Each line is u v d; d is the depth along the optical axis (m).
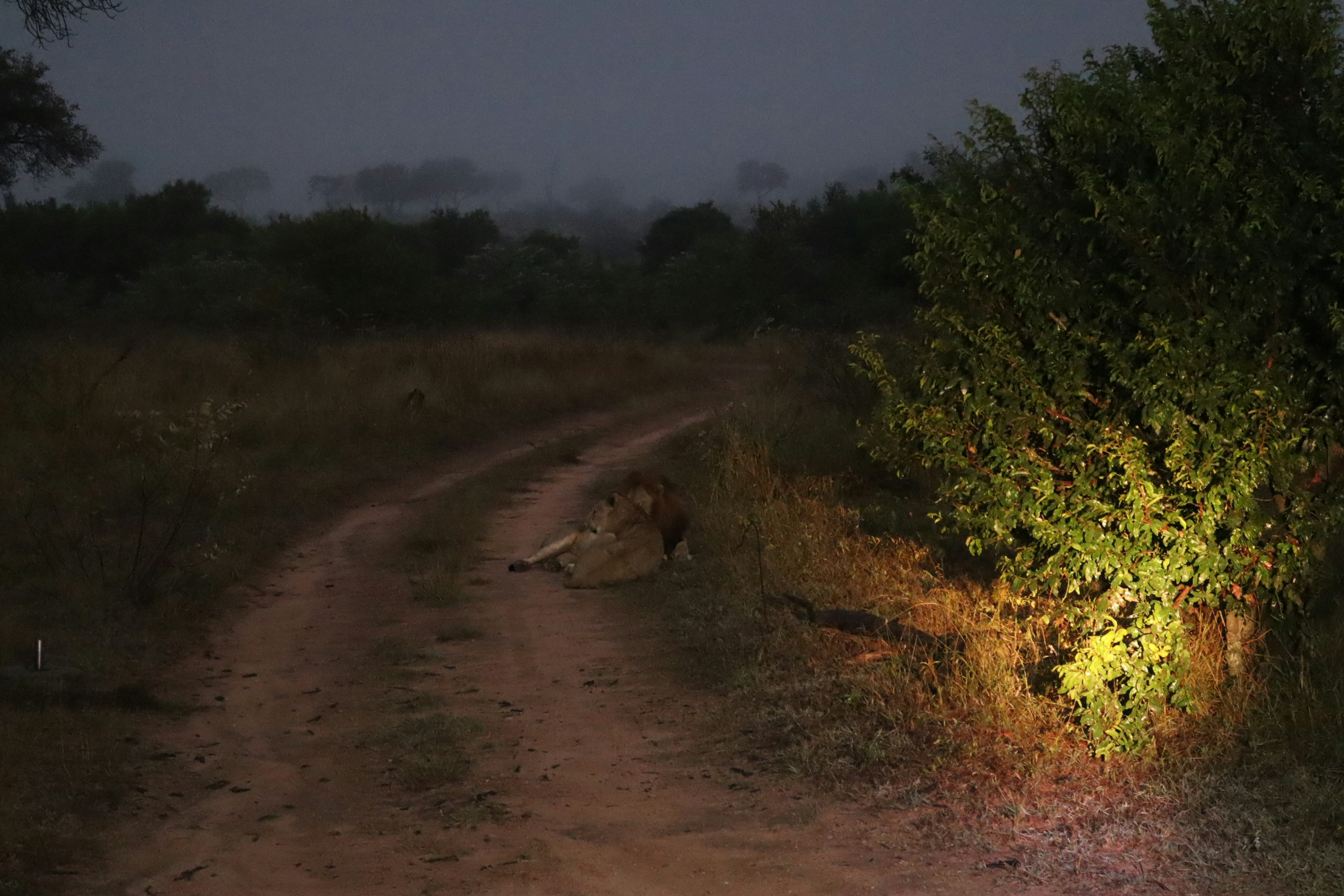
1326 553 6.19
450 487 14.95
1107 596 5.49
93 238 48.66
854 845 4.70
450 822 5.11
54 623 8.16
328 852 4.82
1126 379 5.30
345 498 14.00
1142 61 5.97
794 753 5.69
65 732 6.13
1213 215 5.20
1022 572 5.97
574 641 8.14
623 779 5.59
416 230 59.41
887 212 47.97
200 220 51.38
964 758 5.41
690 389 26.66
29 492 12.20
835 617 7.45
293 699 7.05
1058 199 5.94
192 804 5.39
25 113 36.59
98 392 17.03
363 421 17.86
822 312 36.91
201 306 33.47
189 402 17.66
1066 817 4.78
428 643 8.23
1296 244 5.23
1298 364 5.31
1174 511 5.26
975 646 6.41
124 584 9.16
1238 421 5.10
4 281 27.97
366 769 5.85
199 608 8.98
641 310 45.88
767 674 6.83
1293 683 5.47
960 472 6.14
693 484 13.82
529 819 5.13
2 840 4.71
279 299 30.55
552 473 16.27
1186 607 5.47
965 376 5.91
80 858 4.71
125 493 12.18
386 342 28.89
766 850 4.70
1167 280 5.21
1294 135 5.42
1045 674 6.06
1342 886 4.00
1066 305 5.50
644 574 9.72
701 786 5.44
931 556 9.20
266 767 5.90
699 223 67.50
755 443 13.91
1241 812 4.61
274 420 16.97
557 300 44.50
